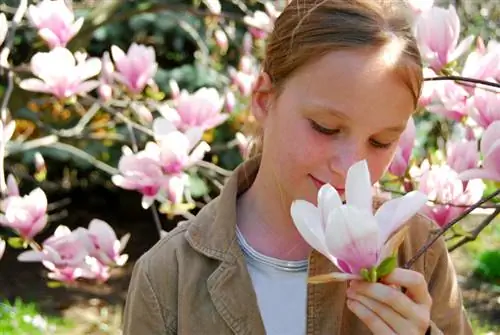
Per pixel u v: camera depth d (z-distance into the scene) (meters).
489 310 4.51
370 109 1.16
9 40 2.35
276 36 1.32
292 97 1.22
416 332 1.05
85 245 2.07
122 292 4.84
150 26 5.39
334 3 1.25
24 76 3.17
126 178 2.04
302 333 1.36
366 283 1.05
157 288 1.42
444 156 2.04
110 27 5.43
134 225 6.07
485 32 3.87
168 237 1.47
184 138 2.01
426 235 1.44
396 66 1.17
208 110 2.21
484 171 1.37
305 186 1.22
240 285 1.37
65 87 2.20
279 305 1.37
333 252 0.98
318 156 1.19
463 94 1.73
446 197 1.61
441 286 1.43
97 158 5.18
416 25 1.71
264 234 1.40
